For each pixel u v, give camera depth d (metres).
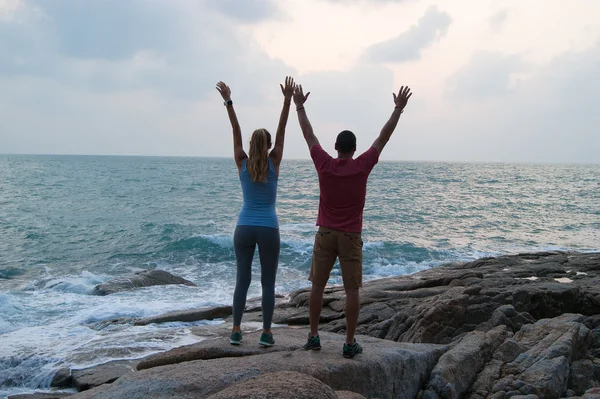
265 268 4.68
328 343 5.05
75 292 13.00
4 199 40.56
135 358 6.85
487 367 5.40
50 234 24.72
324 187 4.42
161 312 10.63
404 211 36.81
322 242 4.49
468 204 42.91
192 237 22.70
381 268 17.56
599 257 14.11
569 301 8.41
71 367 6.61
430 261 19.66
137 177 78.75
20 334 8.77
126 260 19.12
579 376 5.36
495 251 22.14
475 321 7.99
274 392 2.94
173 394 3.75
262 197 4.59
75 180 67.50
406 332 7.58
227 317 9.77
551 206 42.28
